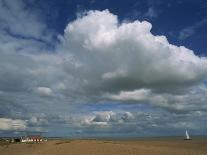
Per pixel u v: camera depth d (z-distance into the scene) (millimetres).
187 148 125875
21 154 105188
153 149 100812
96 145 105250
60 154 92312
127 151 93562
